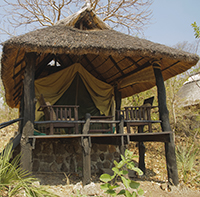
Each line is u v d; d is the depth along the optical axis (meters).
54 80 7.40
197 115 10.69
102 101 8.15
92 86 8.02
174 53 5.81
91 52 5.29
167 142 6.02
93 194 4.98
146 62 7.13
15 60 5.69
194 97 13.32
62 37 5.45
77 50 5.18
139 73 7.58
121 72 8.22
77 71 7.73
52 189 5.24
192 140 9.68
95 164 7.30
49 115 5.38
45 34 5.43
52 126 5.33
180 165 6.73
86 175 5.31
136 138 6.72
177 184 5.81
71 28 6.26
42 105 5.28
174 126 10.35
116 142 6.02
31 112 5.20
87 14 6.90
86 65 8.88
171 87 10.90
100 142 6.65
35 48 4.89
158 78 6.46
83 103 7.91
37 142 6.93
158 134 6.18
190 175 6.57
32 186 4.27
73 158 7.14
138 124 6.13
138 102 11.48
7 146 4.53
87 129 5.55
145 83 8.62
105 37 6.05
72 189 5.34
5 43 4.74
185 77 10.83
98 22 7.05
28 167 4.92
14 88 7.41
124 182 2.43
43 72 8.32
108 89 8.45
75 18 6.70
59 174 6.65
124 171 2.59
